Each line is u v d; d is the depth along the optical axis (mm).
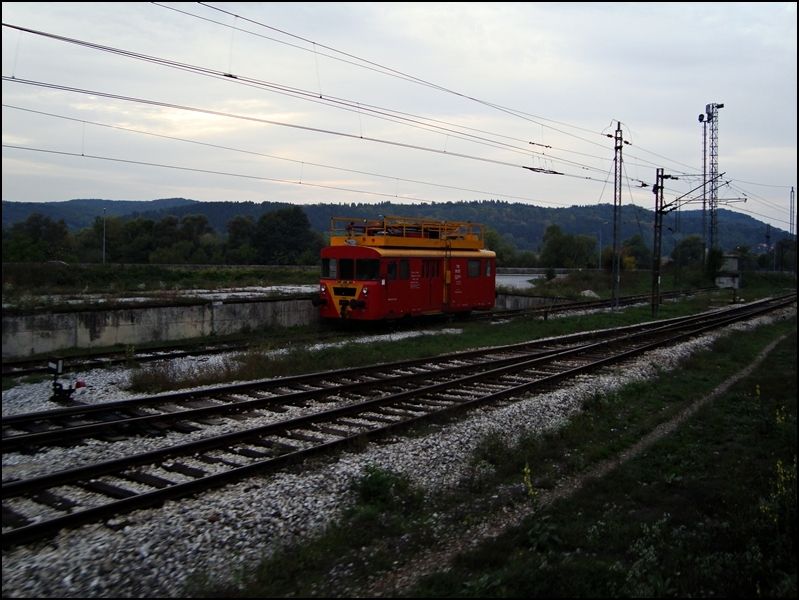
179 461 9344
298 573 6414
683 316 37469
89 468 8508
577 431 11883
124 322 20438
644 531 7371
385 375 16594
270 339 21547
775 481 8695
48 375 15211
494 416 12570
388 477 8750
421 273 26938
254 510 7695
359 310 24984
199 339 21562
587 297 49531
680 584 6031
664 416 13477
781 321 37031
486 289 30891
